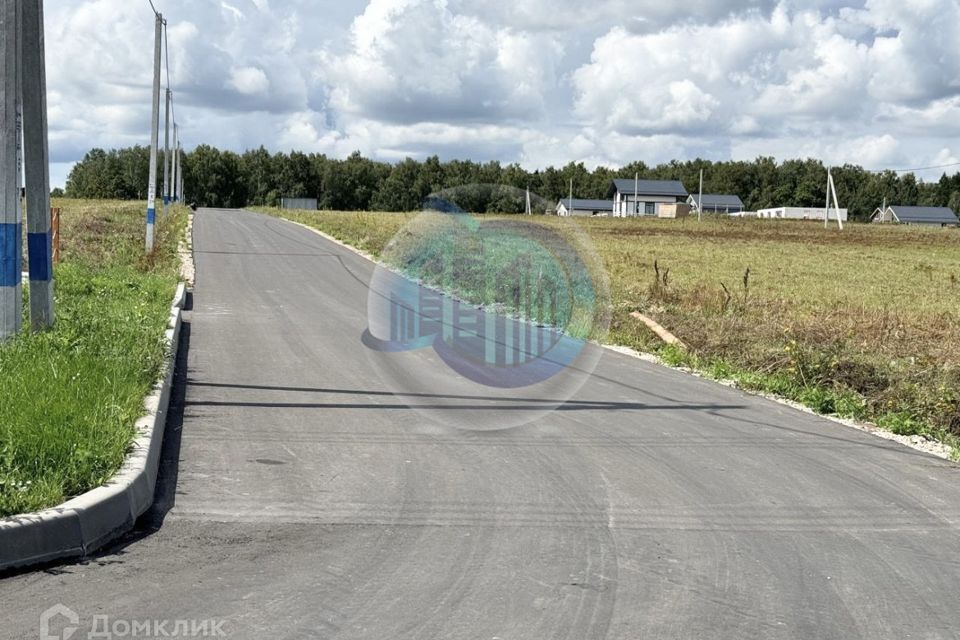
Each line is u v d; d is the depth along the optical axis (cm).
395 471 662
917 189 16312
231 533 519
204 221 5297
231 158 14275
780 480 693
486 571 474
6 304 972
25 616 400
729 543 540
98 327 1044
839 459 775
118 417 659
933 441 901
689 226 7919
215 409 840
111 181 14138
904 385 1112
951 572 509
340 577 458
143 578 448
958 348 1428
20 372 741
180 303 1611
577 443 777
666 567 493
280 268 2562
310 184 14300
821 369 1191
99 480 534
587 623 414
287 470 652
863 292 2600
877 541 559
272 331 1367
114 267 2086
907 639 416
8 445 546
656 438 813
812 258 4266
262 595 432
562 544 523
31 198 1027
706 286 2355
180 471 639
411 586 450
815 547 542
